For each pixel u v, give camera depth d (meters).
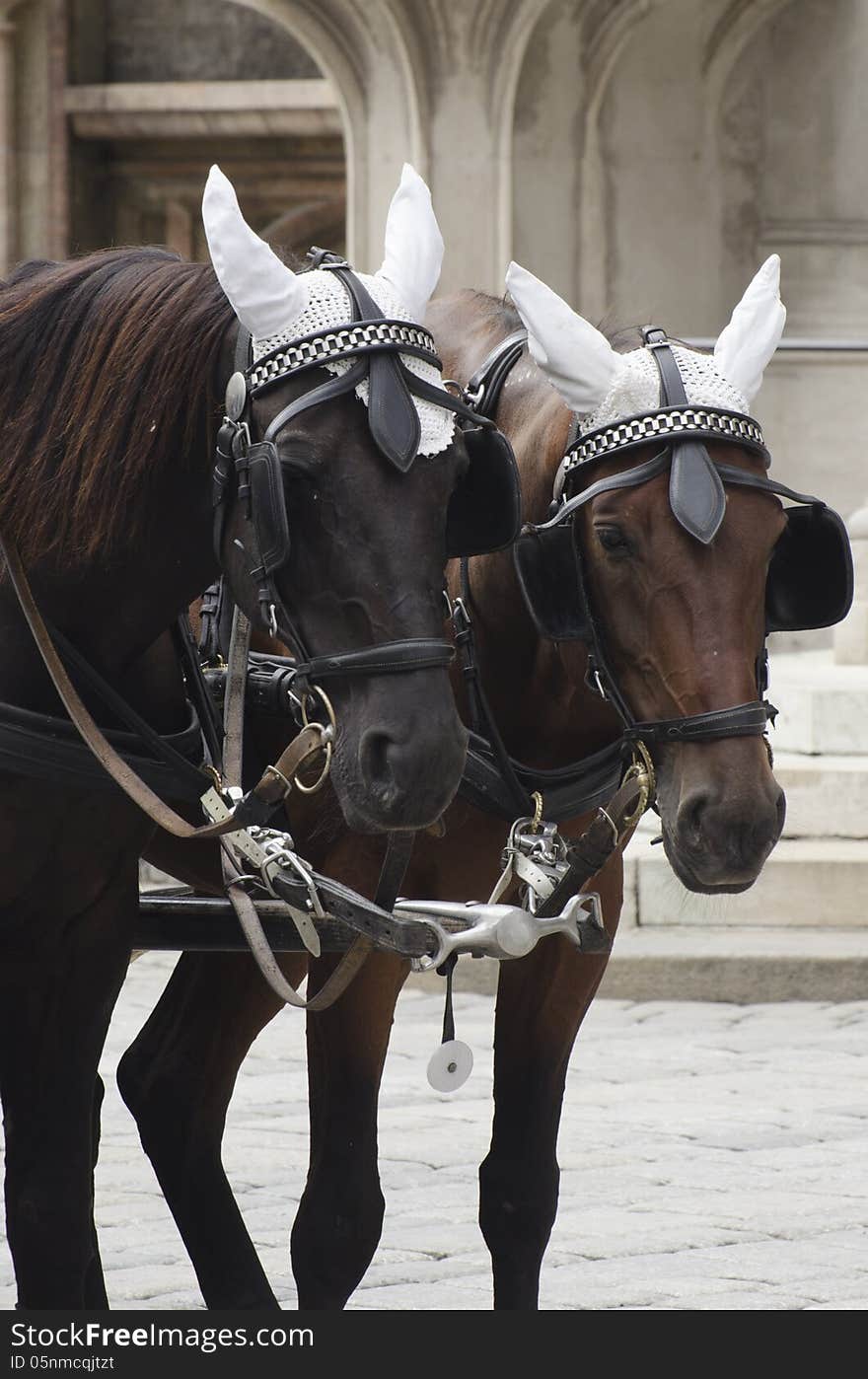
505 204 23.98
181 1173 9.66
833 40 26.16
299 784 6.86
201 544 7.09
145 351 6.98
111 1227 11.16
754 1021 16.61
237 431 6.62
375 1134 8.34
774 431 26.12
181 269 7.19
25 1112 7.39
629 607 7.39
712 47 25.81
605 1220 11.16
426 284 7.00
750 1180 12.02
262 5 23.80
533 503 8.15
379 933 7.22
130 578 7.18
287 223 37.31
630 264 25.38
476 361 8.90
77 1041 7.44
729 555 7.27
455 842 8.38
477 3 23.44
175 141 37.19
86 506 7.04
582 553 7.57
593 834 7.62
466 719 8.45
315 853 8.52
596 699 8.38
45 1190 7.31
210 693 8.05
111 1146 13.00
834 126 26.16
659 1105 13.85
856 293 26.27
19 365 7.27
